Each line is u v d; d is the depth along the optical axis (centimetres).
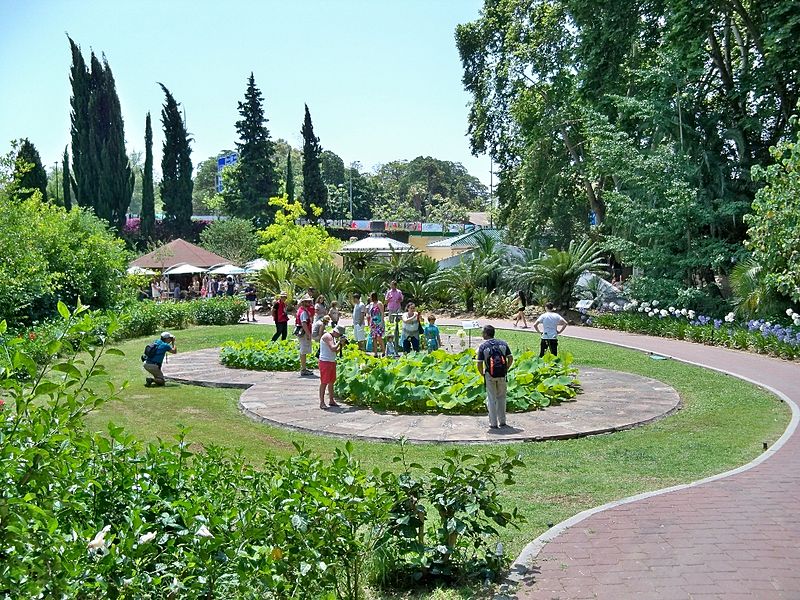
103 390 1372
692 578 484
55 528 300
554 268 2675
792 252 1652
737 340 1858
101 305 2448
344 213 9550
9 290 1783
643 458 841
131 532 357
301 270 3475
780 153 1667
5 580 279
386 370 1169
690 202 2247
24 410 332
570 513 643
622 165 2408
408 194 11419
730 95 2398
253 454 891
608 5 2548
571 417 1059
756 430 967
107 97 5756
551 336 1460
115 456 459
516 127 3866
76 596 319
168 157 6212
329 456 874
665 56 2375
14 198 2039
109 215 5788
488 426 1010
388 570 483
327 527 422
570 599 456
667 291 2312
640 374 1505
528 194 3547
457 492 494
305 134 6694
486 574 493
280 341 1786
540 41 3347
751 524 590
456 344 1984
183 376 1538
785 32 1972
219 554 367
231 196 6612
